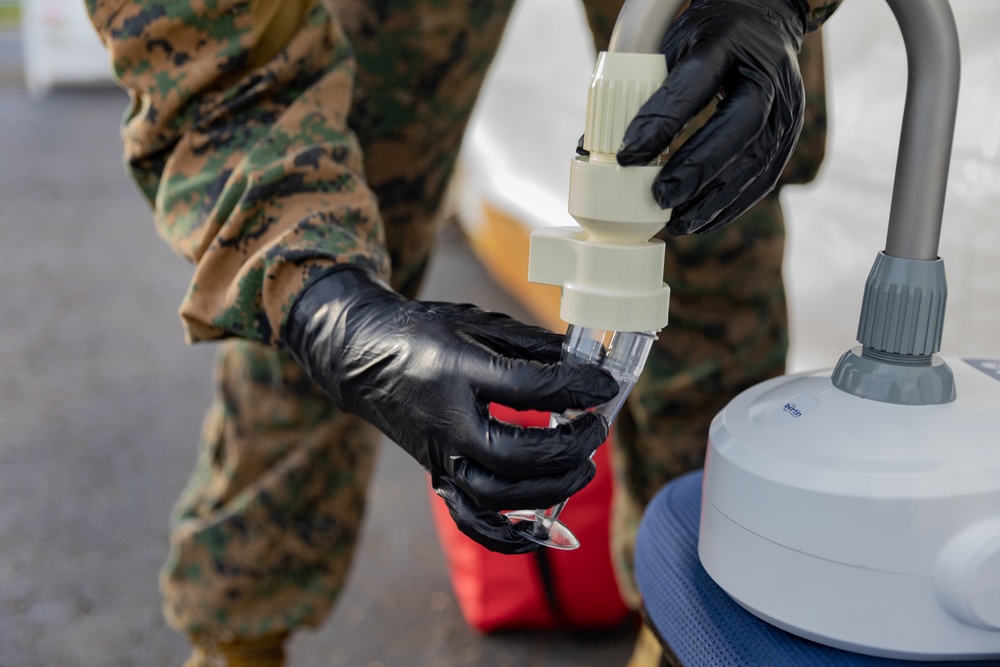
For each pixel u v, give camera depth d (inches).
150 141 28.5
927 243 19.1
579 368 18.2
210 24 26.9
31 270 127.4
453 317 21.7
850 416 19.0
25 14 286.4
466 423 19.0
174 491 72.3
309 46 28.1
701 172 16.3
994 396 19.7
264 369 40.1
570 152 79.0
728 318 41.1
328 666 53.2
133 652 54.1
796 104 18.5
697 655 20.1
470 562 54.3
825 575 18.0
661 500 25.1
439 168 43.5
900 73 45.0
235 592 42.1
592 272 17.1
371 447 43.5
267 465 41.8
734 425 20.0
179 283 123.3
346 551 43.3
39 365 96.7
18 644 54.8
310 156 25.9
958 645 17.9
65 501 70.9
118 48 27.4
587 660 52.9
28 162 192.1
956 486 17.2
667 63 18.4
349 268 24.1
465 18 39.0
